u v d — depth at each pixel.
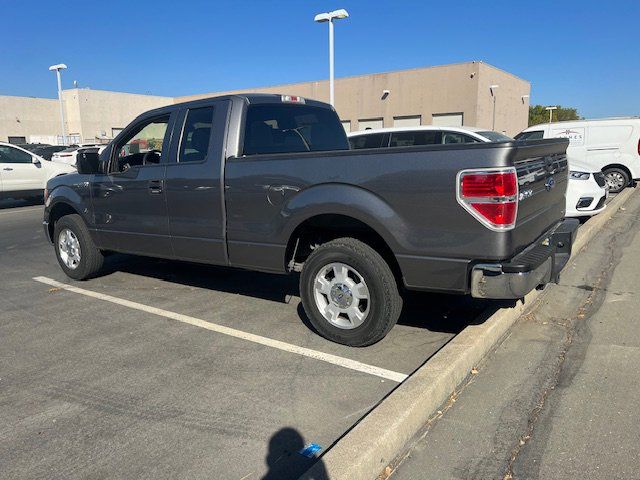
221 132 4.70
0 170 14.01
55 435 3.06
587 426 3.07
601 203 9.09
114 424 3.16
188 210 4.94
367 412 3.25
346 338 4.14
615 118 13.02
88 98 47.47
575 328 4.58
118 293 5.88
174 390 3.57
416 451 2.89
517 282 3.43
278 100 5.21
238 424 3.14
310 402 3.38
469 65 31.88
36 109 46.75
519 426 3.10
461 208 3.47
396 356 4.05
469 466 2.75
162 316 5.07
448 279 3.64
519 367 3.85
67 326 4.84
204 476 2.67
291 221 4.21
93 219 5.98
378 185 3.76
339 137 6.00
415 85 34.22
